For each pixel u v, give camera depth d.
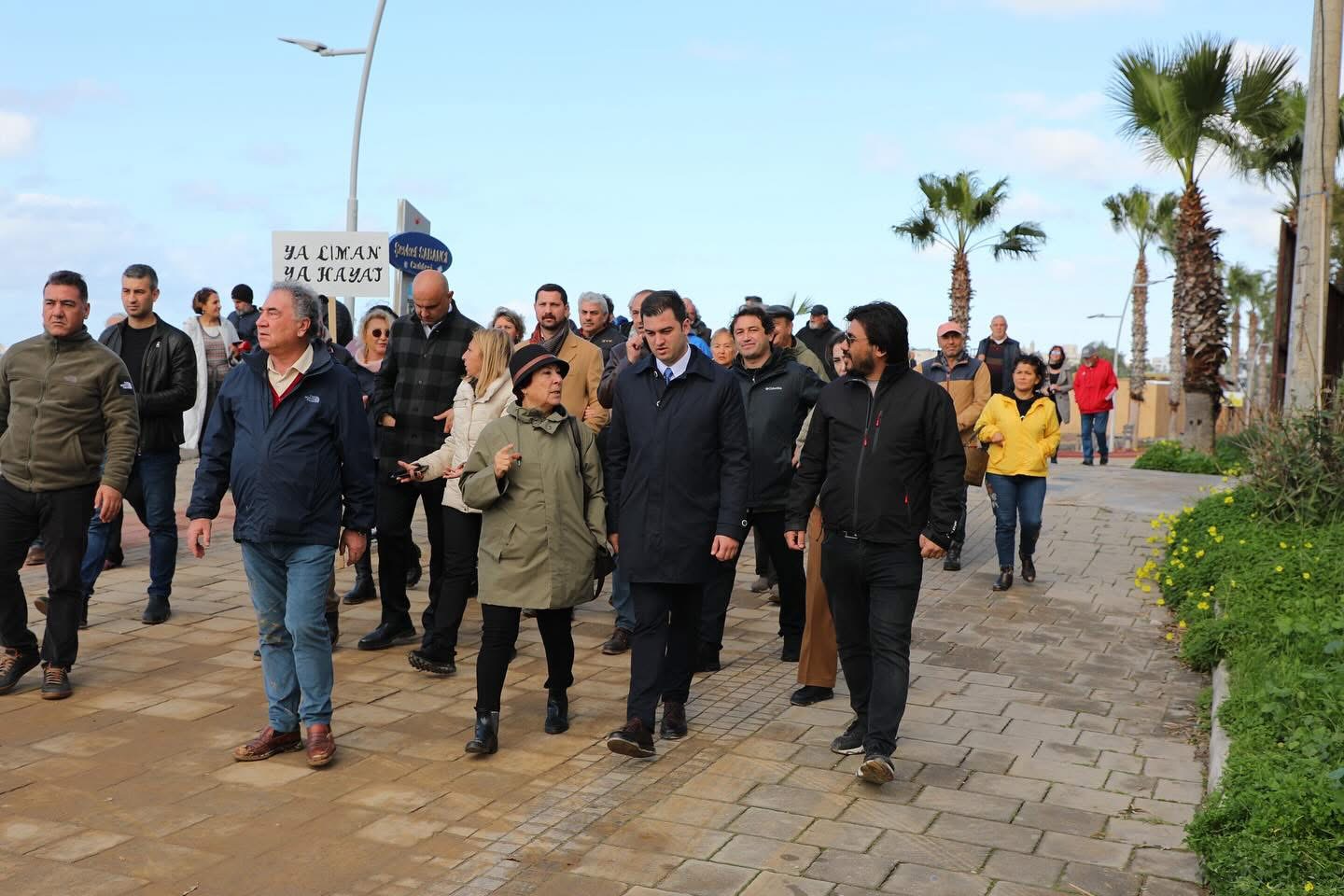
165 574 7.60
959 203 33.22
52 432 5.96
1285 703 5.10
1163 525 11.05
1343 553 7.54
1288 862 3.82
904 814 4.63
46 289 6.01
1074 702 6.20
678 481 5.29
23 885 3.93
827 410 5.13
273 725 5.23
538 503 5.32
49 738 5.41
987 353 13.20
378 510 6.97
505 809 4.67
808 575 6.07
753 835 4.42
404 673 6.59
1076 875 4.10
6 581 6.02
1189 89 19.20
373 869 4.11
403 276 11.91
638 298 7.20
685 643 5.59
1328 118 9.77
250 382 5.18
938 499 4.88
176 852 4.22
